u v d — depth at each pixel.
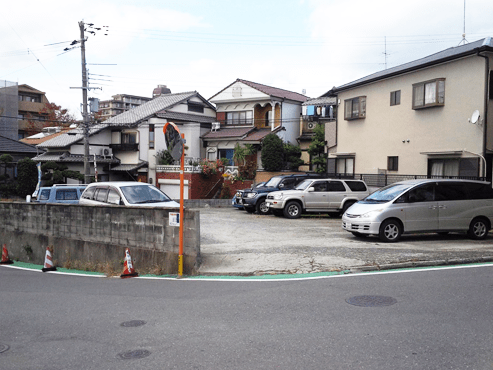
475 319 5.34
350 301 6.25
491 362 4.12
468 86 17.58
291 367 4.08
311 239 12.34
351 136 24.45
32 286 9.13
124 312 6.24
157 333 5.20
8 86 49.97
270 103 36.38
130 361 4.38
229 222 17.09
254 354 4.42
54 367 4.31
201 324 5.46
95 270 11.33
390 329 5.03
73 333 5.38
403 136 20.88
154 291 7.64
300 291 6.95
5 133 49.38
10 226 15.62
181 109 39.59
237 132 37.16
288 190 19.00
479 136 17.12
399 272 8.21
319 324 5.27
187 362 4.29
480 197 12.23
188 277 8.84
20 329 5.67
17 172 35.03
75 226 12.65
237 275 8.56
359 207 12.16
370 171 22.98
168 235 9.92
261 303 6.33
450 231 11.96
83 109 27.05
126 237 11.00
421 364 4.09
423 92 19.53
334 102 34.16
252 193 20.84
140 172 37.06
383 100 22.12
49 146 36.75
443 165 18.75
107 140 38.56
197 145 38.72
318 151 31.61
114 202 12.77
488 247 10.67
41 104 54.34
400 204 11.66
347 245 11.09
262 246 11.19
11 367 4.35
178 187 34.69
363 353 4.36
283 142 34.25
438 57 19.48
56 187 18.33
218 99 38.97
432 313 5.60
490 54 16.94
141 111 39.50
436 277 7.68
